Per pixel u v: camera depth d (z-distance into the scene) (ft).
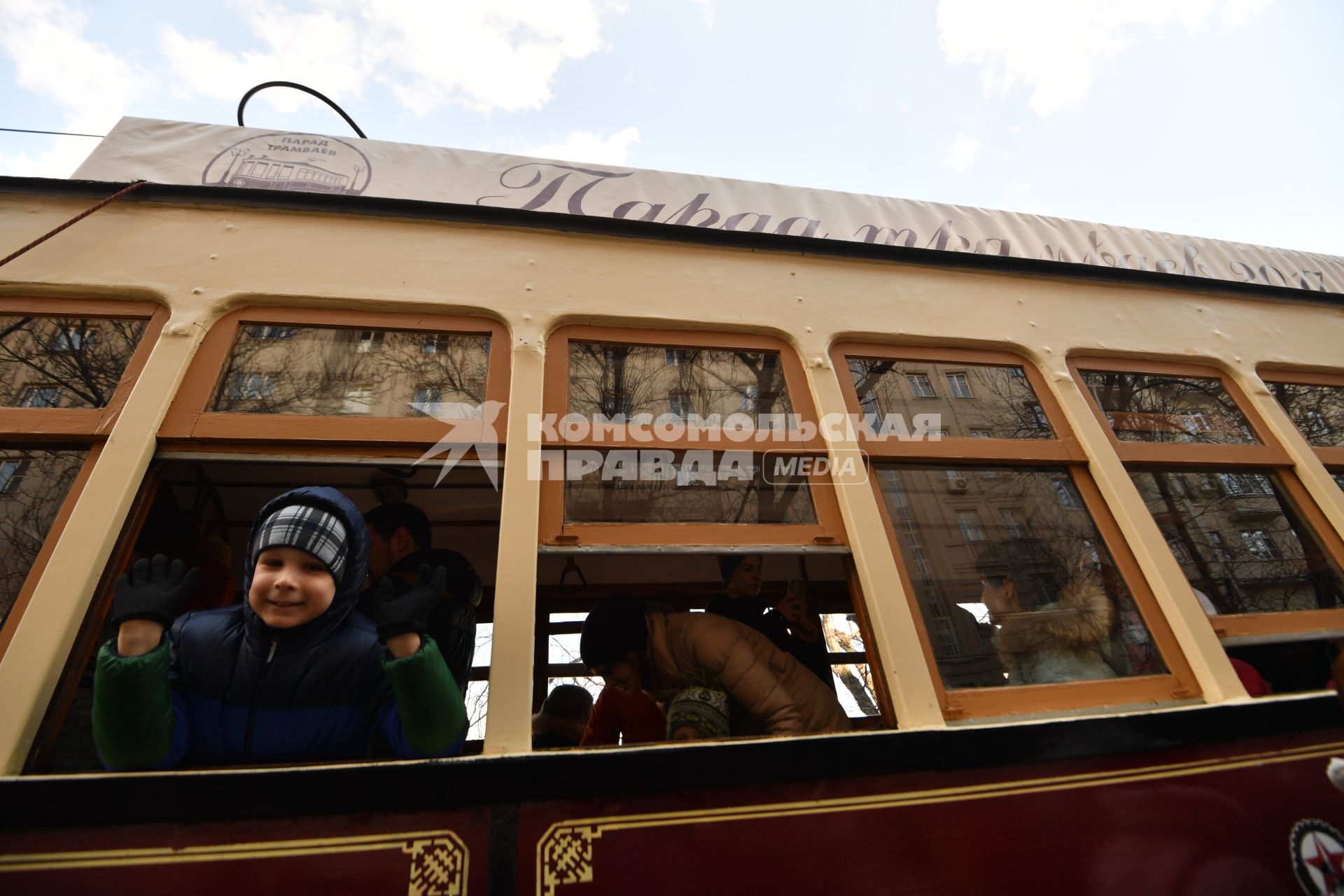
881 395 8.63
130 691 4.04
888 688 6.26
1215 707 6.68
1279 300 11.97
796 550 6.90
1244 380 10.43
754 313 8.82
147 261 7.38
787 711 6.16
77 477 5.87
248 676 4.83
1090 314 10.42
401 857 4.55
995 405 8.97
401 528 7.01
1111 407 9.53
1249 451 9.55
